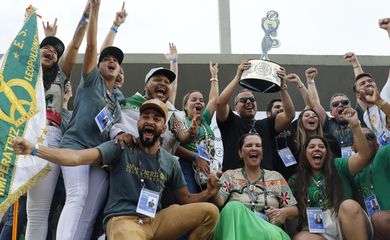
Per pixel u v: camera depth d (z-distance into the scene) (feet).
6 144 14.39
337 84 25.11
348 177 17.16
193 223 14.40
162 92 17.06
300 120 18.51
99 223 15.20
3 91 14.80
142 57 23.41
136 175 14.67
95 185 14.92
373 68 24.63
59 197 16.06
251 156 16.57
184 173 17.01
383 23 18.70
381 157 16.81
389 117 17.10
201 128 17.89
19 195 14.11
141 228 14.06
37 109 15.08
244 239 14.53
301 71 24.56
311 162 16.70
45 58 16.03
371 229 15.75
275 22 21.21
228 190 16.39
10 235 15.92
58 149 13.52
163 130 15.03
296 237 15.69
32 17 16.12
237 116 18.57
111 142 14.66
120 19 18.58
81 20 16.16
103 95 15.62
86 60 15.43
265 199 16.17
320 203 16.28
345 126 19.04
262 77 17.98
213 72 20.06
